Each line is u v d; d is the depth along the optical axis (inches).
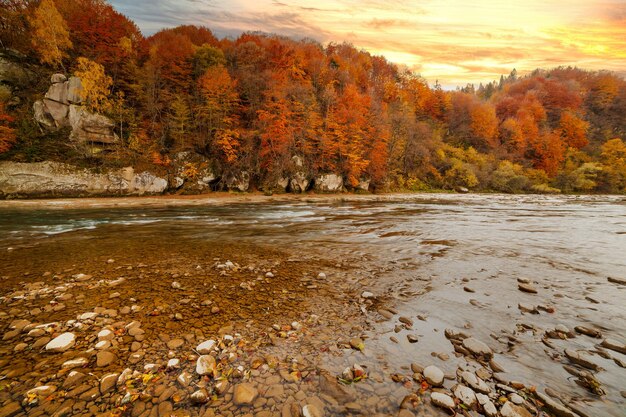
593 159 2600.9
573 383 141.3
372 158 1958.7
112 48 1536.7
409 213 925.2
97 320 195.3
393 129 2162.9
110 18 1621.6
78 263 338.0
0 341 167.8
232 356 156.0
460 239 504.1
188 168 1520.7
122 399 123.1
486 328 197.2
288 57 2134.6
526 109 2972.4
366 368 149.1
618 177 2363.4
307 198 1508.4
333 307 227.3
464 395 127.3
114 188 1293.1
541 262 361.7
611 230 600.1
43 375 137.9
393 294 256.4
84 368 144.0
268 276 299.9
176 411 117.0
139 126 1530.5
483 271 324.8
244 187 1654.8
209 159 1609.3
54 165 1189.7
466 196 1824.6
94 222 693.3
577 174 2320.4
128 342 169.5
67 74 1464.1
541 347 174.1
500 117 3144.7
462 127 2790.4
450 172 2225.6
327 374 142.3
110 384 131.9
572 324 205.8
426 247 442.0
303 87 1878.7
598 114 3385.8
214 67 1697.8
